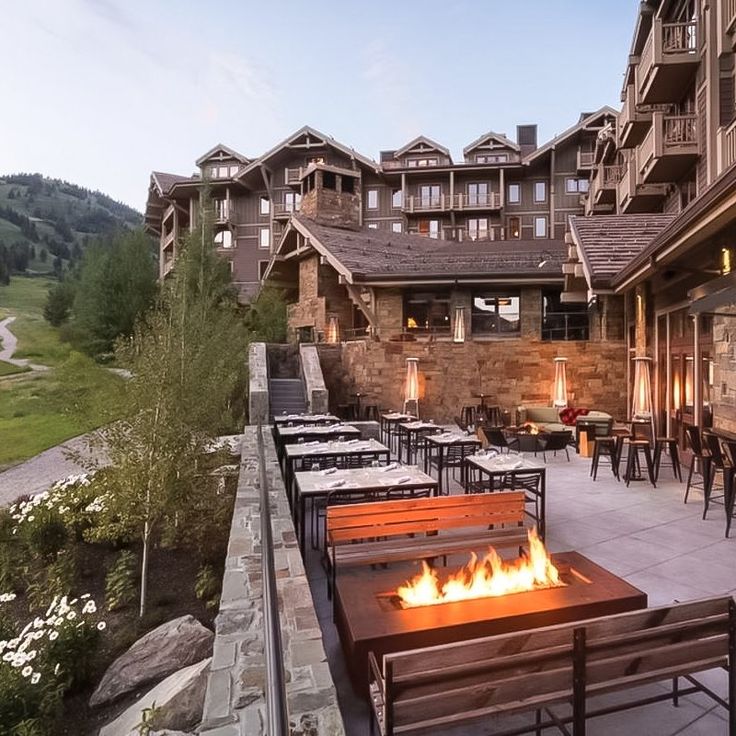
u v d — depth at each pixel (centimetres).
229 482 739
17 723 359
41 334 3747
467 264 1734
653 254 799
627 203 1484
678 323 1014
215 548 592
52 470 1278
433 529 431
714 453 599
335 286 2028
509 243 2186
